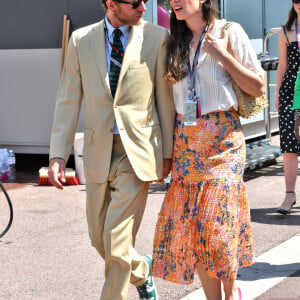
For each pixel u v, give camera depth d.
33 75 12.11
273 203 9.70
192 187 5.27
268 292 6.36
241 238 5.39
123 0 5.14
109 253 5.18
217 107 5.16
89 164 5.35
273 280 6.66
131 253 5.38
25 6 11.97
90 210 5.47
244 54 5.18
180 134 5.30
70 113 5.42
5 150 11.73
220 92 5.16
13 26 12.09
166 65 5.23
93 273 7.01
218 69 5.16
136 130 5.23
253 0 13.55
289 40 8.79
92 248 7.85
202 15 5.18
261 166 12.34
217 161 5.18
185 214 5.27
